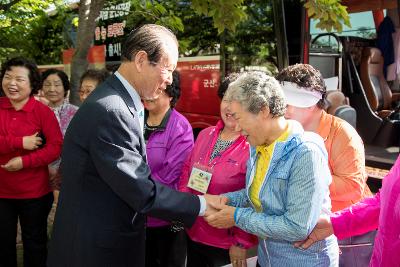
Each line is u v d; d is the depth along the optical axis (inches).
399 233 53.3
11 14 211.5
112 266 68.1
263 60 185.8
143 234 74.8
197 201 71.6
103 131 63.8
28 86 108.6
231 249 87.0
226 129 90.0
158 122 99.5
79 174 66.4
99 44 248.2
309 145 61.3
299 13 173.5
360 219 66.9
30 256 115.8
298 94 75.9
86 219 66.6
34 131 110.3
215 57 203.8
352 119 157.6
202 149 92.2
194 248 97.0
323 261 68.3
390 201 54.5
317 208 61.0
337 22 136.4
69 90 155.5
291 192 61.5
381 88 216.7
